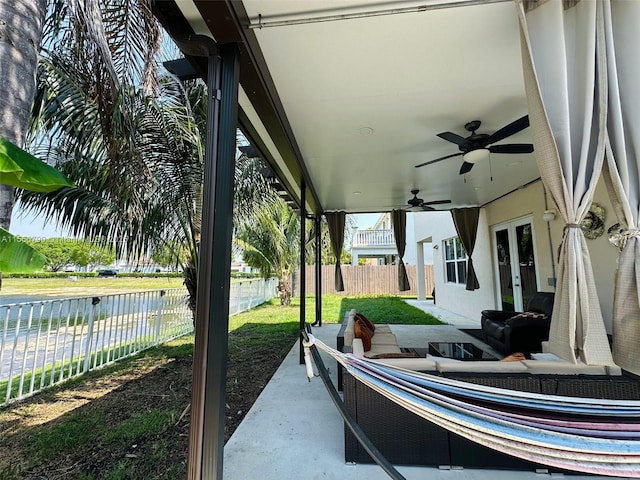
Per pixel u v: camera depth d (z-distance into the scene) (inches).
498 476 78.0
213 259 61.1
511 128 108.2
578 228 64.9
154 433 104.0
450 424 53.9
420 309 384.5
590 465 48.2
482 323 204.5
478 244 290.2
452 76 91.5
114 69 103.4
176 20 65.8
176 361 184.4
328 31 72.6
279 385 140.6
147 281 624.1
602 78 63.6
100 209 151.4
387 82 93.9
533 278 209.2
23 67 73.2
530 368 81.5
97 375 161.2
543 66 66.3
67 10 111.1
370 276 604.1
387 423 83.2
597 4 64.9
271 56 81.4
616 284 65.2
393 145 140.3
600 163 63.3
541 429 52.7
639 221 63.2
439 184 207.0
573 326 62.7
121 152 124.7
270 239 355.3
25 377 163.0
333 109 109.2
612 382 74.0
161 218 167.0
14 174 57.5
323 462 84.6
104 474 83.1
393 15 68.0
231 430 106.1
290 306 443.2
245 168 201.8
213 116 66.0
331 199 249.3
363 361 68.7
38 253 61.6
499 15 69.1
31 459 90.0
